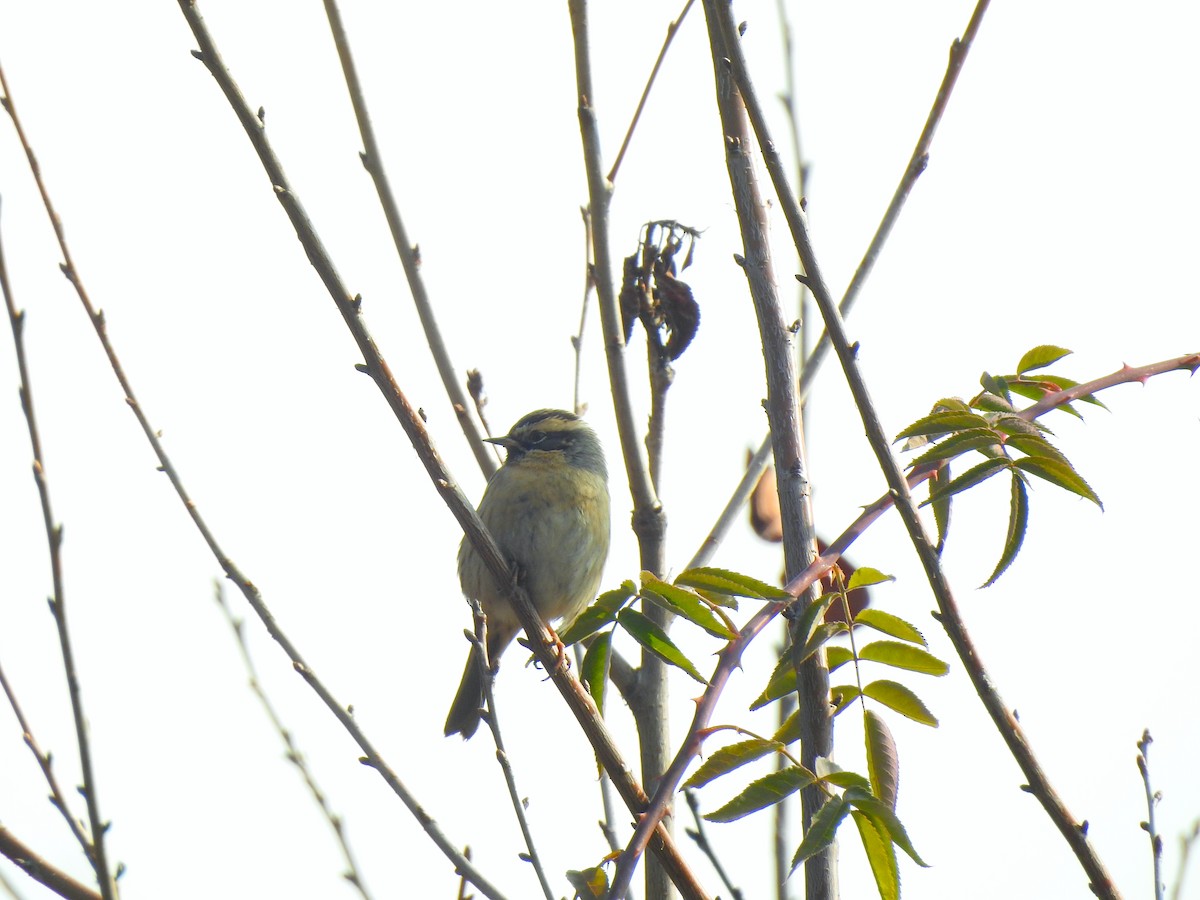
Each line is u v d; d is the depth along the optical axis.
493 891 6.51
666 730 7.57
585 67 8.73
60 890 6.46
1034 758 4.94
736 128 6.36
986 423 5.44
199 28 5.91
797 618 5.38
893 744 4.87
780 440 5.89
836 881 5.20
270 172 5.98
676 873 5.37
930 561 5.10
